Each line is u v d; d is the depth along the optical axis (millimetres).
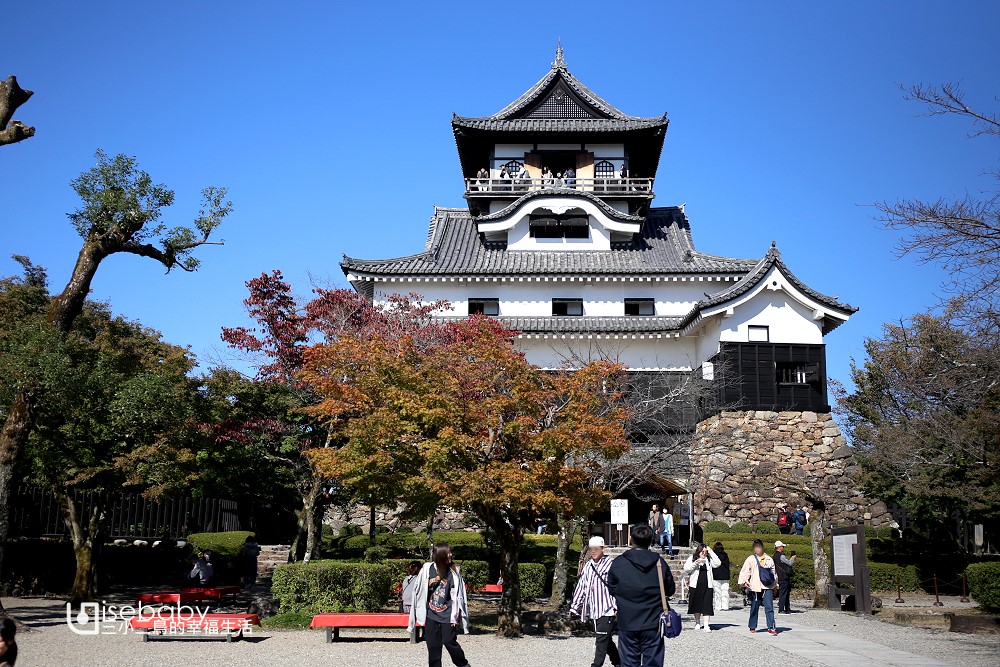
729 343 36500
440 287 41656
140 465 19672
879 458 27219
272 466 27750
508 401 15531
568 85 48031
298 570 18562
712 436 35500
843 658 14227
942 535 32969
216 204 17547
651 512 32062
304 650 14742
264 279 24719
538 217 44500
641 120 45844
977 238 15094
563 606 20969
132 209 16844
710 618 18016
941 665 13570
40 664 12797
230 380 24047
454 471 15242
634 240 45625
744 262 41688
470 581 24594
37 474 21547
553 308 42156
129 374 19672
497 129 45656
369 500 17250
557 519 17484
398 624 15320
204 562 21875
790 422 36031
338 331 24516
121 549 26328
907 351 27922
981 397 19219
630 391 31391
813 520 24156
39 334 16391
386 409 15875
